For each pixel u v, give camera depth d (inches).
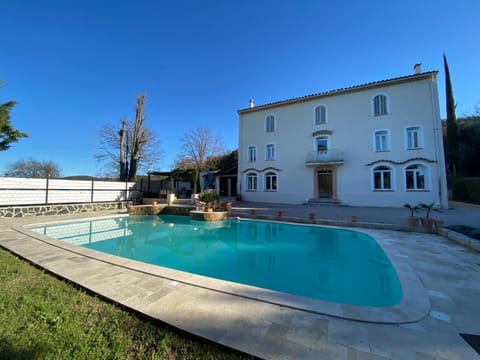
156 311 97.2
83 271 148.3
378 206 583.2
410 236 279.9
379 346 76.3
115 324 90.0
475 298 115.0
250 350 73.0
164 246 286.0
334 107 654.5
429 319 95.0
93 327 87.1
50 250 199.8
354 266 209.3
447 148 767.7
